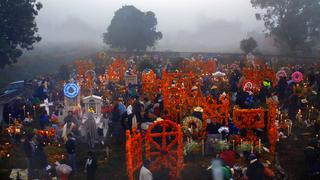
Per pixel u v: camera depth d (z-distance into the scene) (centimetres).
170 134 2042
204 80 3791
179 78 3566
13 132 2614
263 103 3181
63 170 2014
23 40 5388
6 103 3094
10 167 2203
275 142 2348
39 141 2100
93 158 1998
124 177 2088
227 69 5088
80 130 2562
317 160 1981
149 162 2036
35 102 3212
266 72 3966
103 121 2773
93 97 2803
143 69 5194
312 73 3825
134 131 2005
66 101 2975
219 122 2420
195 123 2377
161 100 2852
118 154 2397
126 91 3472
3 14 5162
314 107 3184
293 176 2047
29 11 5378
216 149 2259
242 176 1900
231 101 3294
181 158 2048
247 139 2338
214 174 1756
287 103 3030
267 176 1842
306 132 2667
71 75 4725
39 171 2088
